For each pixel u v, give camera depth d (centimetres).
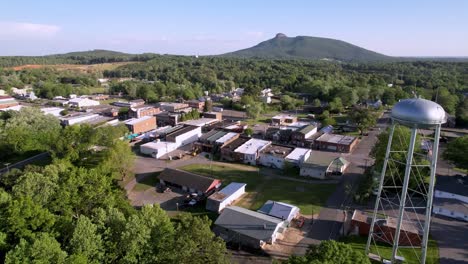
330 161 6381
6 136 6831
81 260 2481
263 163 6812
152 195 5281
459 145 5853
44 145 6731
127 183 5747
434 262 3528
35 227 3070
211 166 6706
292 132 8356
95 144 6731
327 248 2536
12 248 2728
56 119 8456
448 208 4594
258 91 16012
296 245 3925
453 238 4019
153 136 8538
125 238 2791
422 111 2808
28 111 8125
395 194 5275
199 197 5141
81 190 4003
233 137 8012
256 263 3597
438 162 6694
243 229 3962
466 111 10388
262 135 9094
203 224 2872
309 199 5150
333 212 4725
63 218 3297
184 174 5672
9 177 4612
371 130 9675
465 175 5878
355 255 2502
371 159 7106
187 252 2667
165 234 2950
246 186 5681
